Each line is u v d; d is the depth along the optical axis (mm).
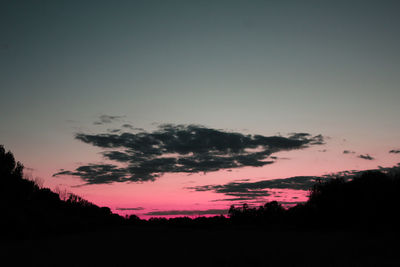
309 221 105625
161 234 126438
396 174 82062
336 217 94062
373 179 85375
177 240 88312
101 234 128375
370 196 82688
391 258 37156
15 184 149125
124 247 67000
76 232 135500
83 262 41281
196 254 47031
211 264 36781
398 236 66000
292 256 40469
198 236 105500
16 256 49938
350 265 33062
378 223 79188
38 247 68438
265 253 44688
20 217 113125
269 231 114312
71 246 72375
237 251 49062
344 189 93188
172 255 47219
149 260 41750
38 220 125500
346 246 51625
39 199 161250
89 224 165750
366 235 71625
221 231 135750
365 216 82250
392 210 77500
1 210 112812
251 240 75000
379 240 60281
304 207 113625
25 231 103375
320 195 102125
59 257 47719
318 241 64250
